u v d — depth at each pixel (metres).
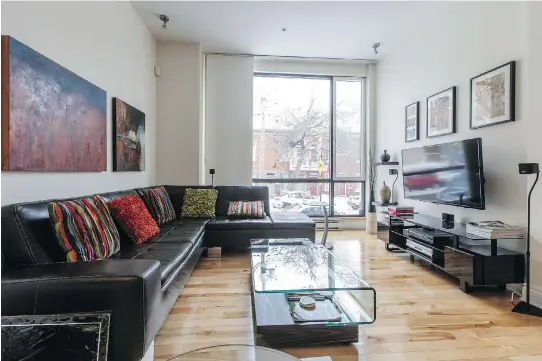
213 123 5.16
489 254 2.52
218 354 1.42
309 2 3.55
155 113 4.68
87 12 2.64
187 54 4.75
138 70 3.93
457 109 3.38
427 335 1.93
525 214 2.53
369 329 2.00
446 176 3.26
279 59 5.34
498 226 2.57
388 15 3.79
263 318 1.84
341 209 5.66
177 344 1.81
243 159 5.23
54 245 1.76
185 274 2.43
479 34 3.06
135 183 3.86
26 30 1.90
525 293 2.43
